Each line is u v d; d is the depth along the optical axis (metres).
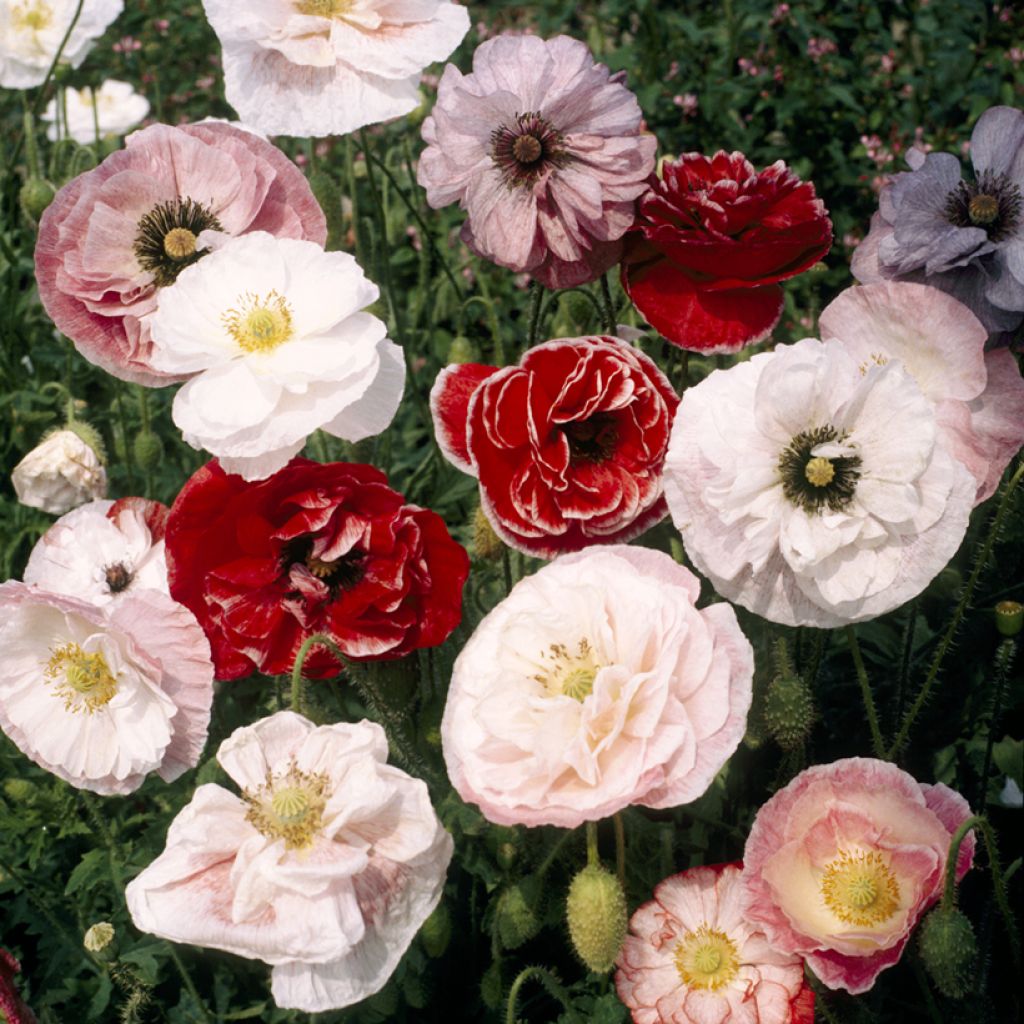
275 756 0.59
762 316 0.67
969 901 0.71
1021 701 0.75
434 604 0.65
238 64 0.73
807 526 0.60
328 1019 0.67
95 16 0.94
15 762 0.76
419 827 0.58
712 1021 0.61
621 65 1.20
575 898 0.59
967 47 1.15
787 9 1.18
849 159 1.13
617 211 0.67
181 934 0.57
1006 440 0.66
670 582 0.60
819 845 0.61
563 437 0.63
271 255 0.65
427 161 0.69
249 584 0.64
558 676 0.59
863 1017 0.65
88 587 0.68
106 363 0.69
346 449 0.76
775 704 0.63
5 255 0.90
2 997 0.64
